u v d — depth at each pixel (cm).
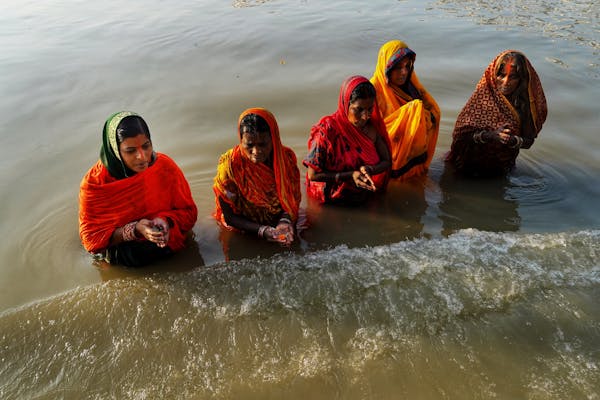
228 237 425
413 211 455
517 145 469
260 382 281
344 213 457
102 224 375
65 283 373
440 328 314
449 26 920
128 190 374
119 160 362
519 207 454
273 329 317
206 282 361
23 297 359
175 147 558
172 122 610
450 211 453
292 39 877
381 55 493
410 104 474
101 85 705
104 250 389
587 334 308
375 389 276
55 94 678
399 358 294
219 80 723
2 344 313
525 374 283
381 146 463
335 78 725
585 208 446
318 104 652
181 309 336
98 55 816
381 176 476
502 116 475
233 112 632
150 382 285
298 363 292
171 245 398
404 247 392
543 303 330
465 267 363
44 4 1123
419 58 784
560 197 465
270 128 384
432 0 1093
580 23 909
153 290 354
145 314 332
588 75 700
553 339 305
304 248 408
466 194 479
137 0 1148
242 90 690
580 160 519
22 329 323
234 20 986
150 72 752
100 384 286
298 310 331
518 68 456
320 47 840
